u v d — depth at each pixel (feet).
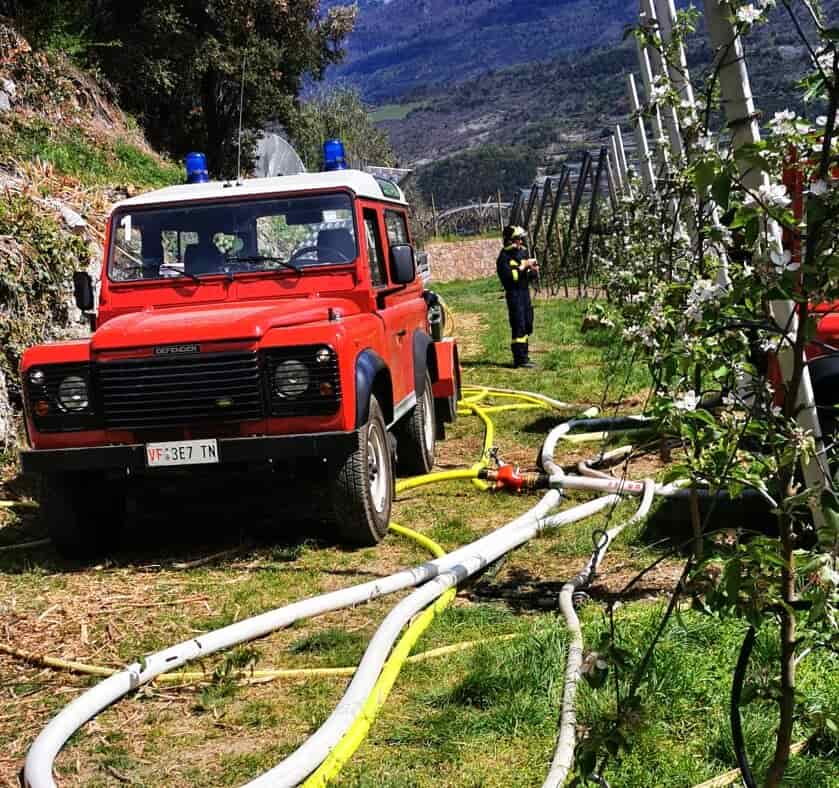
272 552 23.13
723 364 10.41
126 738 14.83
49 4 85.15
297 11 117.08
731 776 12.20
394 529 24.20
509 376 47.62
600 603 18.69
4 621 19.71
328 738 13.55
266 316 22.74
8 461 29.91
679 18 18.98
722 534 9.04
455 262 158.30
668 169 23.17
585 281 79.97
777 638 15.15
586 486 25.77
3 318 30.76
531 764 13.23
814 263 8.16
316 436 21.90
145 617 19.67
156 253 25.73
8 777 13.79
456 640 17.53
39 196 41.27
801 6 8.64
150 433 22.40
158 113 110.01
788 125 8.23
